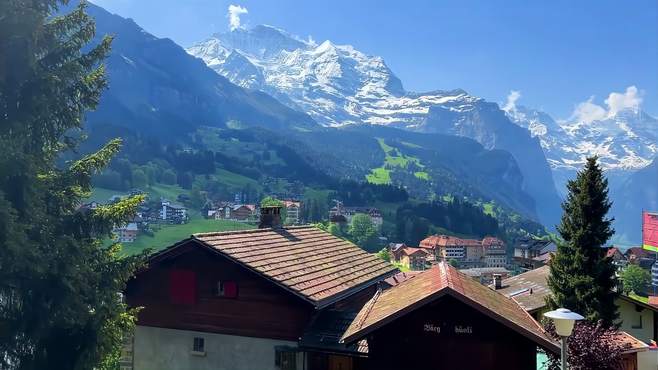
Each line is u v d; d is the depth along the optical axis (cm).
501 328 1542
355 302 2608
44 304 1416
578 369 2083
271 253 2408
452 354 1566
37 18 1416
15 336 1403
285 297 2172
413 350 1593
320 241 2961
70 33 1586
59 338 1473
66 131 1617
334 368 2123
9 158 1277
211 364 2272
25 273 1350
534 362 1531
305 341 2059
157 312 2386
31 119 1450
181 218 19575
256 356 2195
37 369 1443
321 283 2286
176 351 2336
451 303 1575
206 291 2308
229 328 2252
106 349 1512
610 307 3000
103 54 1628
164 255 2345
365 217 18850
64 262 1409
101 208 1606
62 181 1554
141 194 1662
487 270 12900
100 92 1642
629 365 2844
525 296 4156
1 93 1428
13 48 1410
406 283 2080
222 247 2244
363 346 1972
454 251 19012
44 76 1459
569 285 3048
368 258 3041
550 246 17262
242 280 2245
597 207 3086
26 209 1344
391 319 1498
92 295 1494
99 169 1614
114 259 1652
